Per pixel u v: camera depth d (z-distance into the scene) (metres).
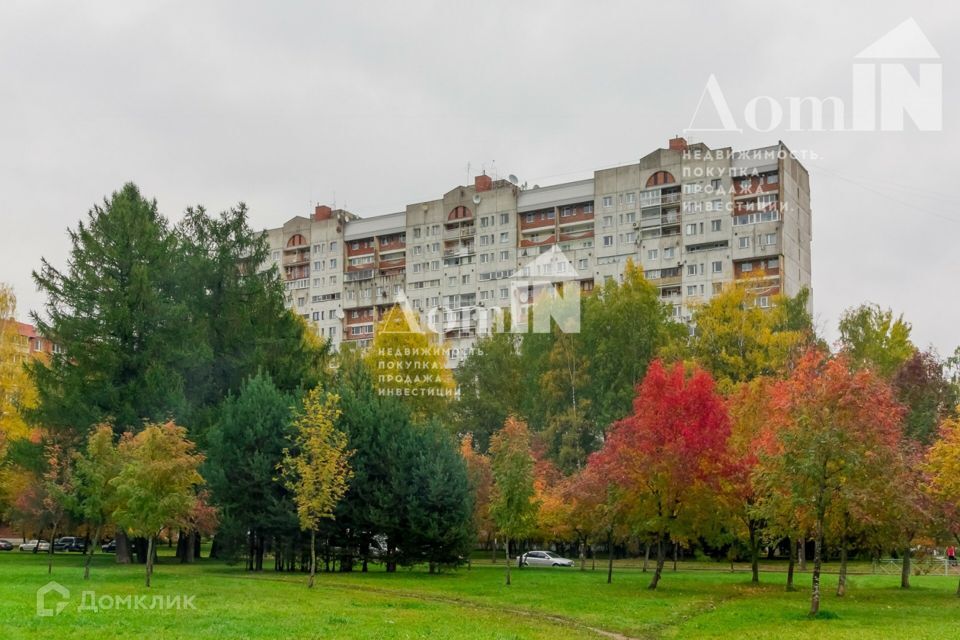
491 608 35.66
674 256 111.75
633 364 79.56
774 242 105.88
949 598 40.50
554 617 33.12
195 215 70.44
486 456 74.00
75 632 24.17
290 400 54.88
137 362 59.34
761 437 45.06
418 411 78.06
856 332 79.94
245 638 24.03
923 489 39.50
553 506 62.88
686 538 46.25
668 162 113.81
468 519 56.22
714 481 44.12
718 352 76.81
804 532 39.72
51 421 57.81
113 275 61.69
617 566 70.38
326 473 42.41
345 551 54.59
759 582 48.97
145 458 40.31
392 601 35.97
